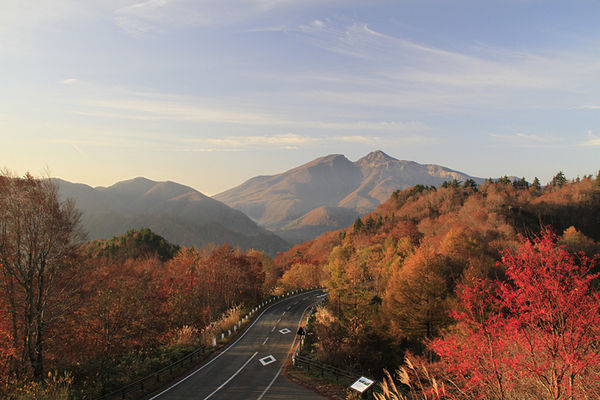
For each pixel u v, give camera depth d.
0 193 20.31
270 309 53.19
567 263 7.88
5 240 20.12
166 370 23.23
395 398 9.83
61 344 24.47
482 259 41.31
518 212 92.38
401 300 33.47
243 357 28.61
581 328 7.14
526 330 7.90
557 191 117.88
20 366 20.50
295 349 31.20
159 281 49.66
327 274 82.44
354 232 131.12
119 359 24.84
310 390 20.56
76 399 16.22
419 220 119.25
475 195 117.94
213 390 20.64
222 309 51.41
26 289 20.80
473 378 8.41
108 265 44.44
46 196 22.09
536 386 7.90
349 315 42.72
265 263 83.50
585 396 7.07
